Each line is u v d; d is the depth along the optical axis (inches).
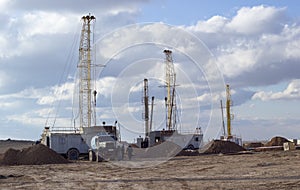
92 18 2655.0
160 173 1259.8
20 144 4237.2
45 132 2351.1
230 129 3043.8
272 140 2923.2
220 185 917.8
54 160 2001.7
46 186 1047.0
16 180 1217.4
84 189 965.2
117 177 1193.4
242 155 1908.2
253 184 905.5
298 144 2795.3
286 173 1079.0
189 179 1061.1
